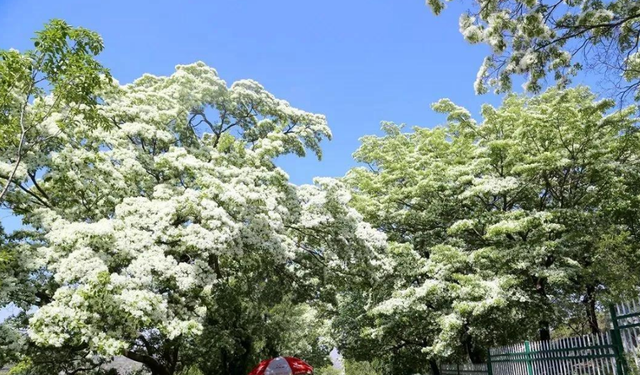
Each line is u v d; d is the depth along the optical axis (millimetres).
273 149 18297
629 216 16297
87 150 16000
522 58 10188
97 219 14727
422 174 20609
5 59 9891
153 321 11594
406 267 18969
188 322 12141
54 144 14719
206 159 18000
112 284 11227
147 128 16938
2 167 12531
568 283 16969
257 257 17375
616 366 8039
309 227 17062
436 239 21047
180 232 13070
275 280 20812
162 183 16094
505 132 19500
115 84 17609
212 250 12906
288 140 20672
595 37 10562
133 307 11148
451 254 17062
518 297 15438
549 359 10602
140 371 21047
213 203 13422
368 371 31125
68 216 14273
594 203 17328
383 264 18484
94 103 11312
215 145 21359
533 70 10453
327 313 26172
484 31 10133
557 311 16797
